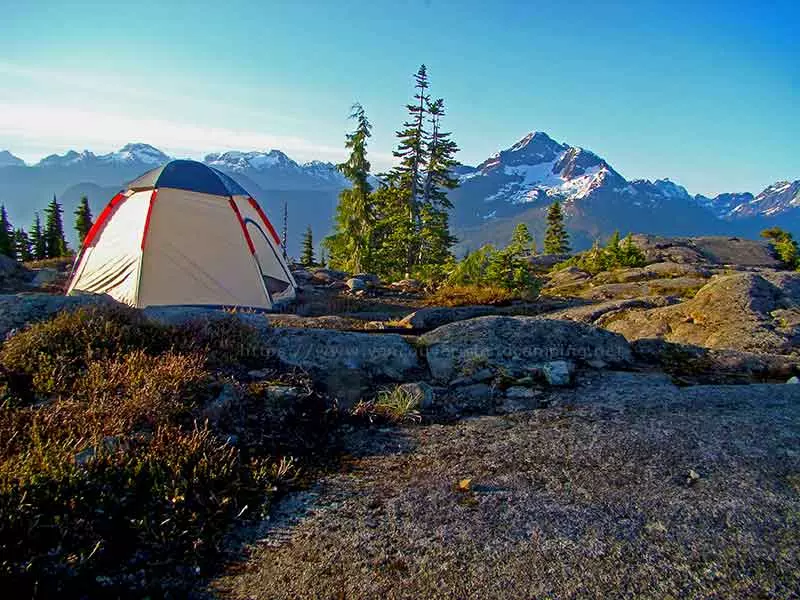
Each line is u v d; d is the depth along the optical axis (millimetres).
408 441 4152
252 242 12328
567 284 22859
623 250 28766
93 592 2352
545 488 3320
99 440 3357
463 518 2992
